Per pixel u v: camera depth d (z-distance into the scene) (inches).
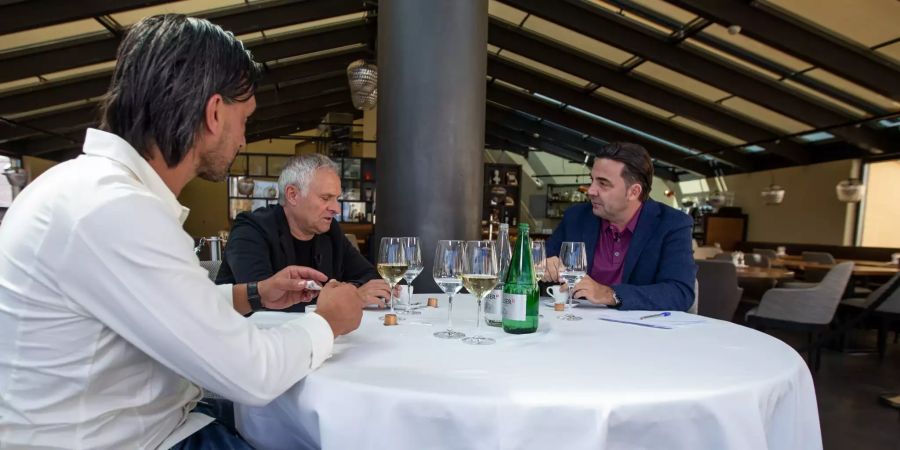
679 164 418.6
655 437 26.8
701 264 137.5
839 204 307.9
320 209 67.3
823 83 231.6
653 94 285.0
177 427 31.4
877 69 196.7
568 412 25.8
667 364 32.9
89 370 25.3
